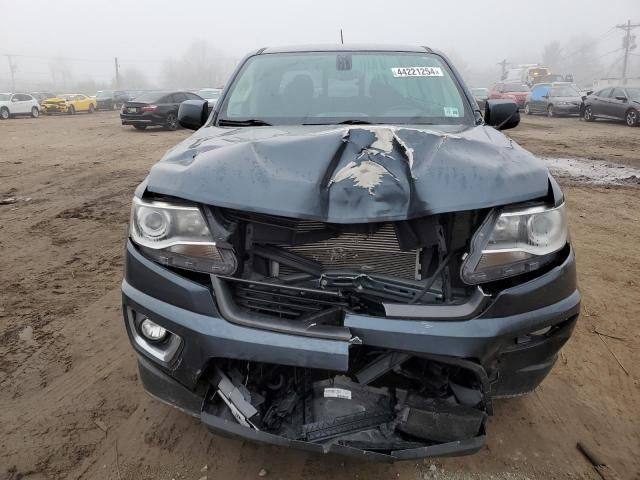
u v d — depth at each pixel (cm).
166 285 215
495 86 3164
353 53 376
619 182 916
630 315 406
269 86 352
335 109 333
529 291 213
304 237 220
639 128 1892
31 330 376
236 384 214
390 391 218
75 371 328
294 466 253
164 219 217
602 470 253
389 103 337
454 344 200
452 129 302
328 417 211
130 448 264
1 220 659
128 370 329
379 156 223
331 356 195
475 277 208
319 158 221
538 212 214
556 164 1102
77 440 269
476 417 210
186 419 285
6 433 273
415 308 203
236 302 213
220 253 212
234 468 252
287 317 215
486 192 206
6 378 319
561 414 293
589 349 357
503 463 257
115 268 497
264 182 210
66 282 462
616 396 309
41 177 957
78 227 629
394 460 204
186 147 260
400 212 200
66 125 2328
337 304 212
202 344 206
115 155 1266
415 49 388
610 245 575
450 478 247
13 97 2914
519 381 228
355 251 222
